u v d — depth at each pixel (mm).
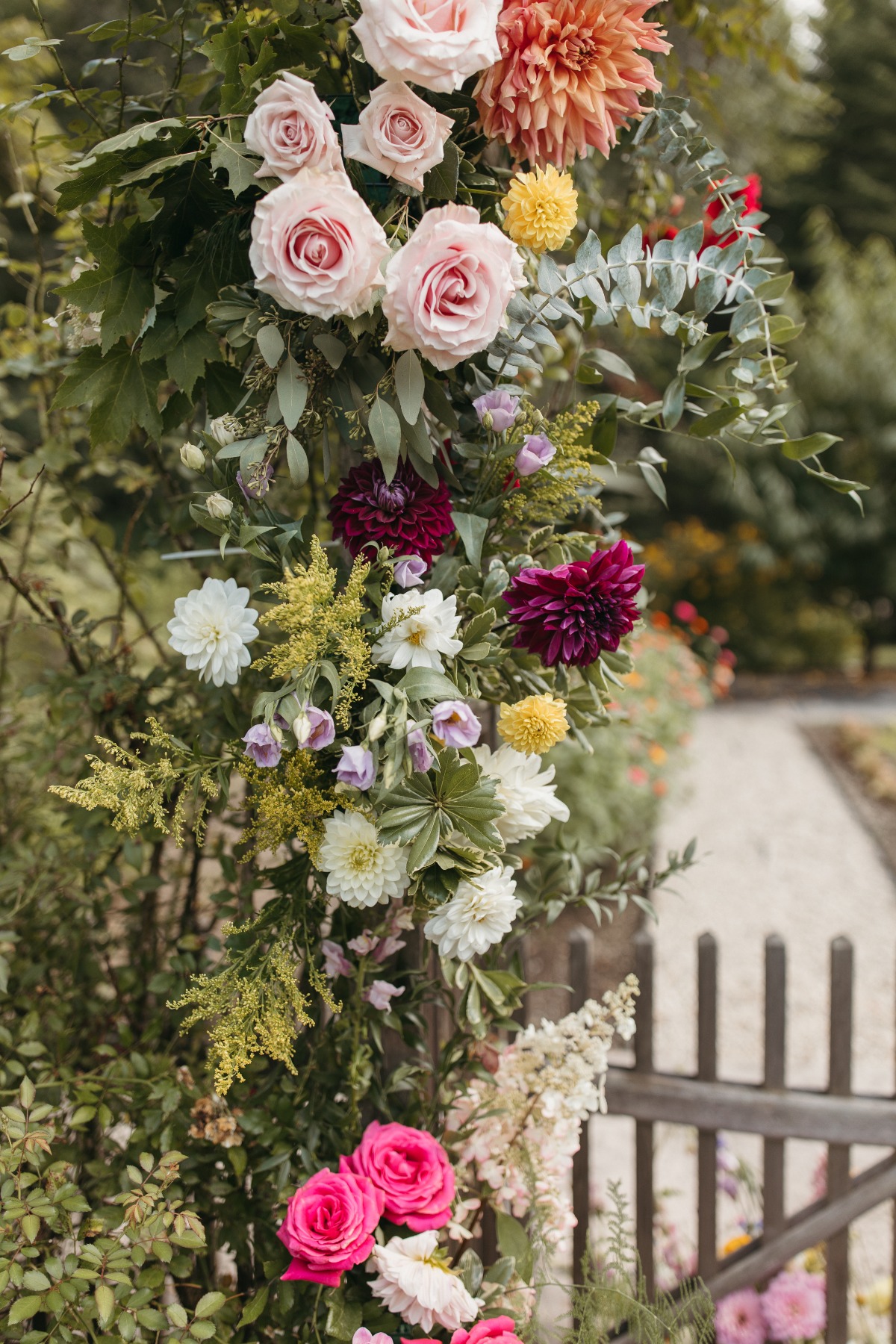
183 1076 1441
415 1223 1232
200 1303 1170
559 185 1143
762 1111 1846
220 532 1157
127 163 1161
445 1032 1618
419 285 1052
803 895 4910
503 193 1238
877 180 12523
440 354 1099
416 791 1056
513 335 1235
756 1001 3949
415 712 1066
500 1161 1420
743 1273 1909
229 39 1142
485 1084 1490
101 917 1772
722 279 1283
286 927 1217
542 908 1567
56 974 1738
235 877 1540
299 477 1152
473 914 1133
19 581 1721
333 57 1298
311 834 1152
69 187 1159
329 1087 1419
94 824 1650
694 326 1314
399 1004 1413
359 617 1106
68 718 1690
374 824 1122
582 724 1375
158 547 1863
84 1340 1225
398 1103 1515
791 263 12477
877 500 9086
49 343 1781
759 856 5402
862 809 6055
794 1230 1899
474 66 1061
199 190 1185
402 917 1322
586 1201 1864
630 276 1259
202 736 1558
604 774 4461
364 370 1207
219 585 1094
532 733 1127
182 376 1212
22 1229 1191
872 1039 3627
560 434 1265
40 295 1872
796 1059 3494
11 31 2465
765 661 10375
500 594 1194
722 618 10234
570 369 1766
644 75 1206
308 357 1188
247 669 1484
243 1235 1431
